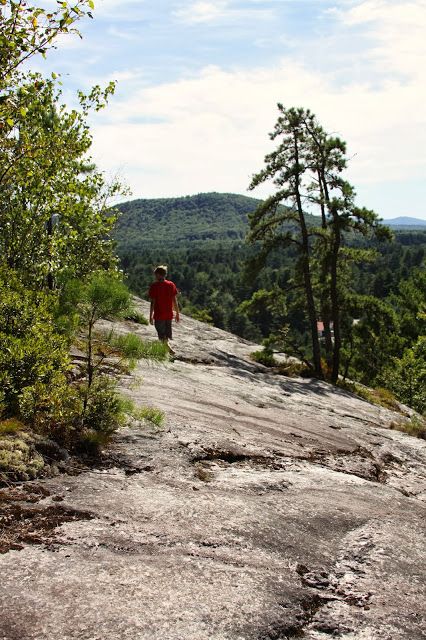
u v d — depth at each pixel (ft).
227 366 49.70
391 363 118.21
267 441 24.02
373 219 64.54
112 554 11.27
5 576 9.84
